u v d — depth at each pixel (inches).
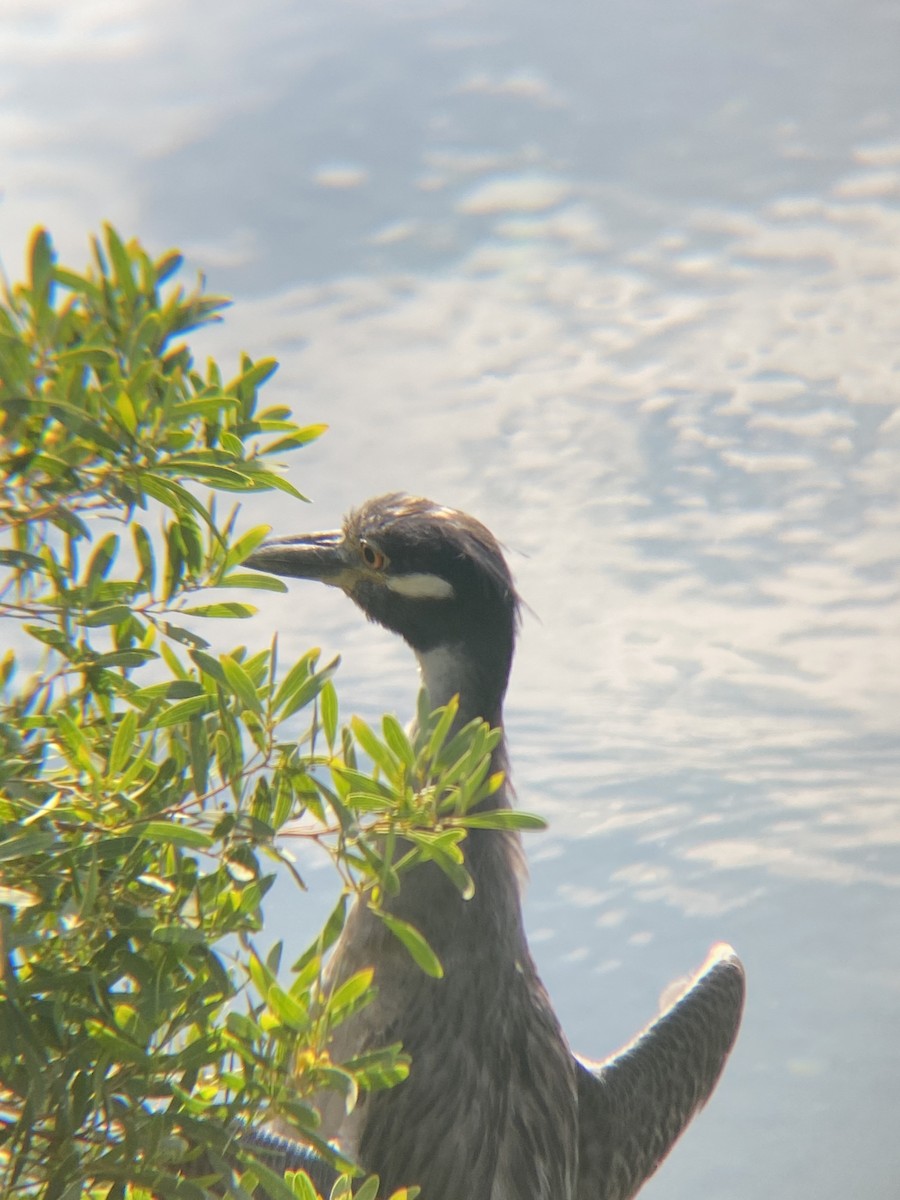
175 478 121.7
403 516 227.1
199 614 126.7
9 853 107.1
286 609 629.9
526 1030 214.2
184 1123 118.5
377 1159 201.6
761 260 954.7
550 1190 212.8
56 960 118.3
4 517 116.3
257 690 127.5
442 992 205.2
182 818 123.9
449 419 764.0
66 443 115.9
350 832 122.3
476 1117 204.7
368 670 577.3
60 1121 114.6
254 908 123.9
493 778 130.0
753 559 695.1
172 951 119.3
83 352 112.2
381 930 206.8
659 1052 264.4
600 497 723.4
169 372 121.3
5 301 113.8
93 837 116.5
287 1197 120.9
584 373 824.9
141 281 118.3
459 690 222.1
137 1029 118.1
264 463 123.6
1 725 112.6
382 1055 127.0
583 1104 238.8
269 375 127.0
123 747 117.5
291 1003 119.6
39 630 123.3
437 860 126.2
